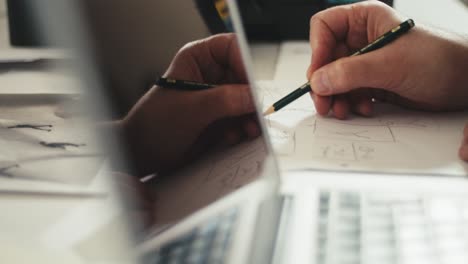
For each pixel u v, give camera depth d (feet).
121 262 0.66
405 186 1.18
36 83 1.51
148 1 0.81
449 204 1.08
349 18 1.75
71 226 0.89
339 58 1.74
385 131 1.51
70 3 0.52
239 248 0.81
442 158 1.34
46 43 0.53
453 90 1.56
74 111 0.60
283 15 2.32
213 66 1.02
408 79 1.55
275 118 1.63
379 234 0.98
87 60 0.55
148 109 0.77
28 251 0.89
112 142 0.65
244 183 0.97
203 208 0.83
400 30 1.58
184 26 0.95
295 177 1.24
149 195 0.72
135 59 0.73
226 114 1.02
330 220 1.03
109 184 0.67
